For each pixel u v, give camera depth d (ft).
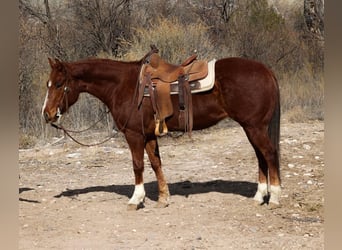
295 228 21.56
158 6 67.62
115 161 35.29
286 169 31.30
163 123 23.38
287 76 54.49
